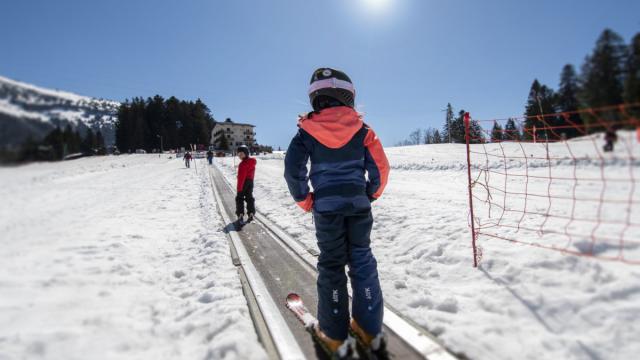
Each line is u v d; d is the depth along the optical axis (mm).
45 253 3955
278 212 7285
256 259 4035
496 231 3992
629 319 2049
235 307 2711
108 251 4328
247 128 93375
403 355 2037
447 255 3467
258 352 2121
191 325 2482
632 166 1641
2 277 3215
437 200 6809
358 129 2061
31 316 2535
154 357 2111
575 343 1959
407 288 2963
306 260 3873
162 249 4734
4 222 4070
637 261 2666
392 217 5492
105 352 2131
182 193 11297
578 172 8250
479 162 14891
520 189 7879
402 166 18312
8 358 2014
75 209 6660
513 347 2012
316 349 2143
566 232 3570
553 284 2559
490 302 2504
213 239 4926
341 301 2033
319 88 2119
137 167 24297
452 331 2203
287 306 2721
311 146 2057
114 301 2896
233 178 17031
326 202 1979
